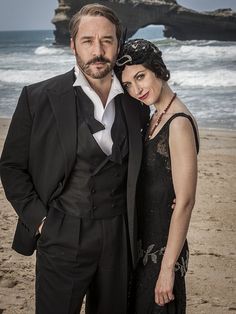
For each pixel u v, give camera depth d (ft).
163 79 8.13
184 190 7.72
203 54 151.53
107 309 8.54
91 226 8.07
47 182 8.15
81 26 7.79
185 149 7.72
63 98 7.98
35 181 8.36
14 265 14.74
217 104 60.49
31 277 13.98
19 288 13.29
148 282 8.29
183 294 8.39
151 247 8.31
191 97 66.85
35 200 8.31
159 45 206.90
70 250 8.07
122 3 259.39
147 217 8.35
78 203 8.06
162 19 274.57
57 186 8.17
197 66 107.65
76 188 8.06
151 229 8.31
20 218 8.59
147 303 8.30
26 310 12.10
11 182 8.36
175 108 8.07
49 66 122.11
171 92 8.27
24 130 8.14
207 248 16.48
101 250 8.14
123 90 8.29
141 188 8.39
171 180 8.02
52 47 238.27
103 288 8.41
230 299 12.97
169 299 7.88
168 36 304.71
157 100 8.12
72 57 156.97
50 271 8.28
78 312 8.59
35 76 98.32
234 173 27.68
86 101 8.03
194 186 7.77
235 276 14.42
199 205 21.42
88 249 8.08
